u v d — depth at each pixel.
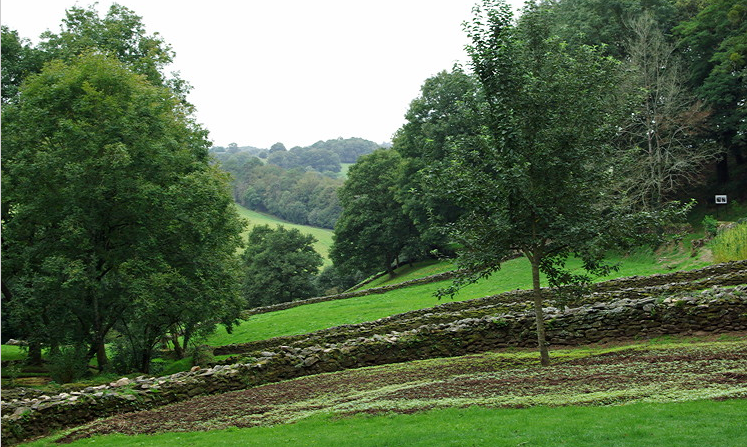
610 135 18.02
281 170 188.38
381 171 76.62
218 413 14.80
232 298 34.47
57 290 24.81
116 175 24.86
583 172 17.47
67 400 15.94
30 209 24.34
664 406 9.86
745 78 50.62
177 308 25.98
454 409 11.62
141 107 26.92
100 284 26.30
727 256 30.22
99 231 26.64
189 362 30.47
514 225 17.38
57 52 34.09
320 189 156.88
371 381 17.11
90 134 24.75
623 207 17.73
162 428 13.74
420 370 18.33
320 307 48.69
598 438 8.45
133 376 24.28
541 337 17.06
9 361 31.05
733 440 7.65
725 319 18.19
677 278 27.19
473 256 17.94
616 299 23.38
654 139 54.09
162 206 26.11
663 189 51.16
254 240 90.00
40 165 23.89
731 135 55.91
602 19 54.56
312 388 17.06
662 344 18.06
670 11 58.91
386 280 71.06
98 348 26.48
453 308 30.81
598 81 17.64
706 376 11.82
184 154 29.19
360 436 10.28
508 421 10.10
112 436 13.51
